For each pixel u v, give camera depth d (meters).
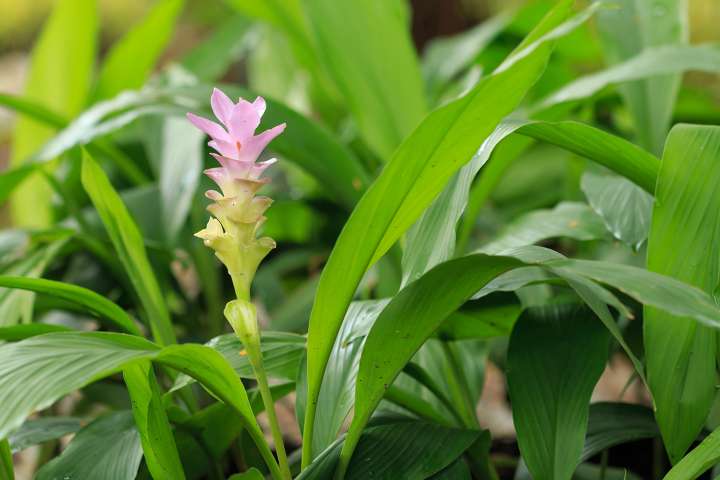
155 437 1.21
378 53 1.72
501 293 1.33
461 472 1.25
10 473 1.29
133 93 1.67
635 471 1.67
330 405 1.26
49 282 1.26
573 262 1.13
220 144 1.17
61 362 1.11
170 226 1.70
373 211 1.16
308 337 1.19
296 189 2.22
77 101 2.21
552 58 2.38
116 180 2.21
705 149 1.25
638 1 1.75
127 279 1.65
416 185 1.16
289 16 1.89
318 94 2.56
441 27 3.29
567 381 1.28
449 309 1.19
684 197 1.24
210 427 1.33
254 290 2.18
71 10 2.12
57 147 1.62
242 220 1.18
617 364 2.27
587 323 1.31
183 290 1.81
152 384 1.20
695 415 1.22
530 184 2.24
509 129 1.24
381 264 1.59
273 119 1.62
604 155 1.31
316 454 1.25
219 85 1.65
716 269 1.23
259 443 1.21
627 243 1.38
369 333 1.19
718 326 1.08
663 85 1.67
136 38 2.01
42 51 2.17
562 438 1.25
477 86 1.11
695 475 1.18
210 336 1.77
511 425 1.93
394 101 1.73
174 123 1.80
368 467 1.25
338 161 1.64
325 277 1.17
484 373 1.48
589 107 1.93
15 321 1.45
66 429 1.39
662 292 1.10
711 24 3.40
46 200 2.10
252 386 1.72
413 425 1.28
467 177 1.24
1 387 1.10
